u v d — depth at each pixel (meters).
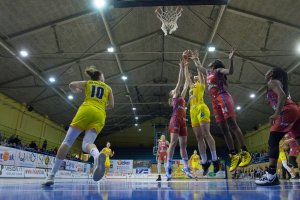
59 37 14.91
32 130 24.92
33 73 17.72
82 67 18.70
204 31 15.95
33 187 4.25
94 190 3.59
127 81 23.05
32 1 12.09
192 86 6.46
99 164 3.87
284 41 14.73
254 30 14.55
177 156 37.75
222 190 3.52
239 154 4.88
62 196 2.63
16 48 14.80
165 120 39.97
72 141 4.45
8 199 2.32
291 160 12.03
